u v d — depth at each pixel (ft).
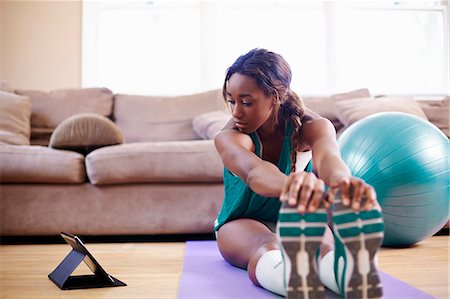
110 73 14.26
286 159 4.70
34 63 13.75
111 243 8.21
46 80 13.76
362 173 6.48
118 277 5.34
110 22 14.25
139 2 14.15
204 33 13.84
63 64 13.80
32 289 4.81
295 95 4.74
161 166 8.36
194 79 14.32
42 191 8.51
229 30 14.28
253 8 14.25
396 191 6.35
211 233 8.97
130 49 14.26
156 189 8.54
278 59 4.33
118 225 8.50
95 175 8.34
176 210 8.53
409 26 14.55
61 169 8.36
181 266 5.96
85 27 13.80
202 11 13.88
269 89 4.18
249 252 4.72
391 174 6.33
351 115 10.02
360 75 14.47
